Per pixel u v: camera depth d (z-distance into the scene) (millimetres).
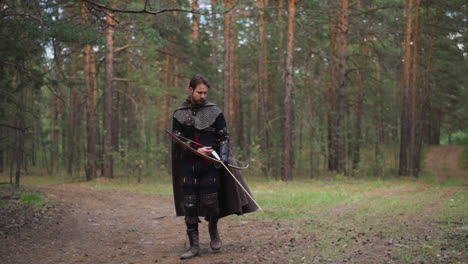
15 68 10023
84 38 7855
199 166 4812
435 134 48781
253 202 4887
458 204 8203
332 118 26156
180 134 4828
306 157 24906
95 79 25844
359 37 26375
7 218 7848
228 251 5059
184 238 6254
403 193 12875
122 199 12539
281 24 24016
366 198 11484
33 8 7715
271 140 24531
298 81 26078
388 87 28375
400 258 4082
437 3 22000
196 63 25344
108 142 22922
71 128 27719
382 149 24094
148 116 23891
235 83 31797
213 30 24781
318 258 4344
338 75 24812
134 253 5258
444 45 27359
